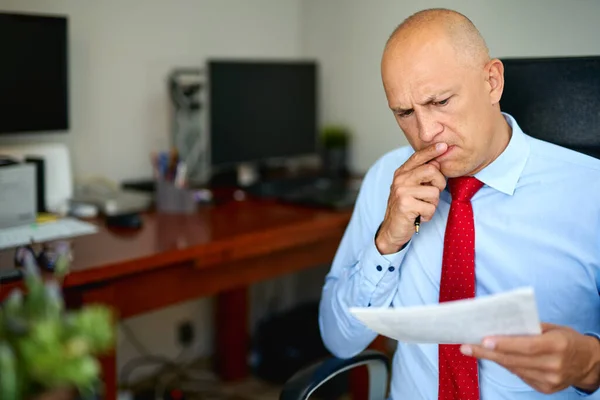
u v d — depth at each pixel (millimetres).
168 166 2195
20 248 1619
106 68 2441
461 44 1060
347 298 1278
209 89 2441
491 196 1203
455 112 1067
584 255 1156
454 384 1178
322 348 2561
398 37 1090
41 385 542
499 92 1119
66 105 2180
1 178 1842
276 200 2359
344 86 2926
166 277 1786
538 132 1327
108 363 1638
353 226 1404
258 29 2930
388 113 2771
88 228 1931
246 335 2725
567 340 886
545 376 902
